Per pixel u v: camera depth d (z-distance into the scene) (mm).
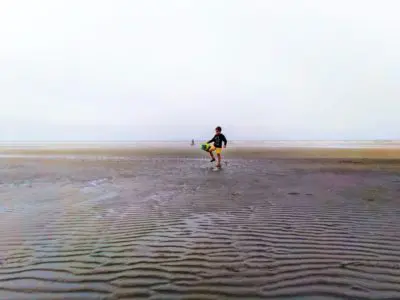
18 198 6898
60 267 3172
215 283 2807
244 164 15852
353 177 10320
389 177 10266
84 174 11602
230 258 3393
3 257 3451
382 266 3131
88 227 4605
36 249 3703
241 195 7129
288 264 3215
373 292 2611
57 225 4711
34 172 12320
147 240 4016
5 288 2719
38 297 2566
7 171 12719
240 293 2625
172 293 2635
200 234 4254
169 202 6387
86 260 3355
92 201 6531
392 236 4086
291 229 4445
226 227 4574
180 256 3463
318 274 2969
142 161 18203
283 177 10438
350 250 3600
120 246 3799
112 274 3002
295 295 2582
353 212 5398
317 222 4789
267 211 5531
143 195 7219
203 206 5988
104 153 27484
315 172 11906
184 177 10594
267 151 29844
